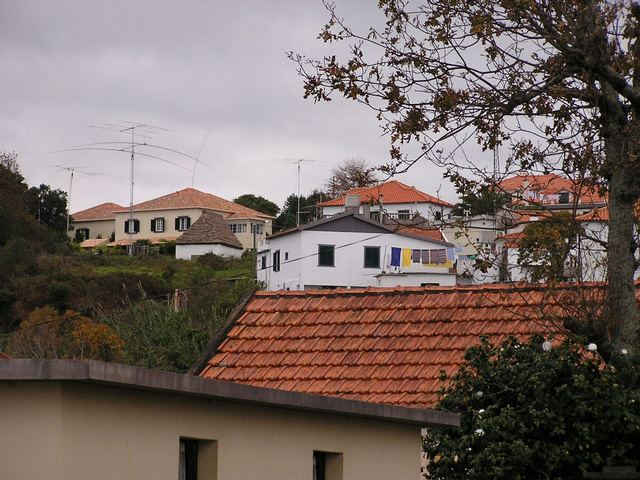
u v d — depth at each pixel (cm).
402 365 2753
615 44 2092
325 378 2762
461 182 2261
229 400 1622
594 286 2291
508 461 2064
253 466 1708
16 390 1330
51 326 7744
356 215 12200
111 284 11331
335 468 1945
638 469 2034
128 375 1357
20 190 18250
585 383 2077
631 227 2242
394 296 3044
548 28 2092
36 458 1305
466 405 2239
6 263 12206
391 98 2197
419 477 2181
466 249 11612
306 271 12162
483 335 2361
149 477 1464
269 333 2992
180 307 8738
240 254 17800
